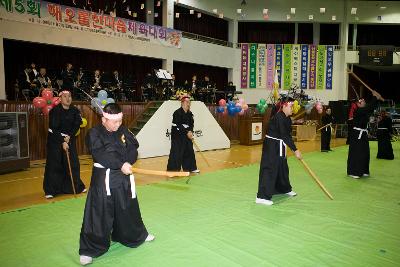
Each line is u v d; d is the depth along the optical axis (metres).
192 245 3.38
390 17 18.59
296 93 15.67
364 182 6.41
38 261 3.05
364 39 19.72
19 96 10.35
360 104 6.75
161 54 14.96
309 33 19.25
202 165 8.30
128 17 15.05
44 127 8.94
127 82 12.52
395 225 4.02
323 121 11.02
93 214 3.02
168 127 9.93
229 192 5.54
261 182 4.87
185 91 12.44
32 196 5.36
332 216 4.32
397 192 5.64
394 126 17.11
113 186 3.07
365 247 3.37
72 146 5.39
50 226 3.93
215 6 17.52
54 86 11.30
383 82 23.67
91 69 13.73
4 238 3.57
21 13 10.37
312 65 18.34
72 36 11.79
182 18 16.75
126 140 3.14
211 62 17.31
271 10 18.42
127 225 3.20
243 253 3.20
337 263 3.01
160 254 3.18
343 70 18.58
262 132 13.33
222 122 13.33
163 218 4.21
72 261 3.06
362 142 6.73
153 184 6.07
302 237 3.61
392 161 9.21
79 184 5.49
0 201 5.07
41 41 10.97
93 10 13.69
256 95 18.34
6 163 7.14
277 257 3.12
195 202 4.93
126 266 2.96
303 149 11.77
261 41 19.05
